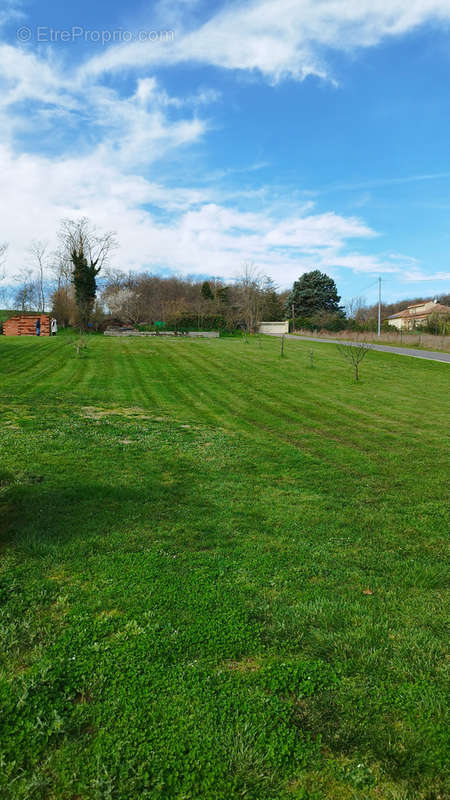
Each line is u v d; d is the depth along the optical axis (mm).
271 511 5602
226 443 9078
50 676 2639
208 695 2551
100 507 5383
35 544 4336
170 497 5875
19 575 3797
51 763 2133
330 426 11086
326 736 2342
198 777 2092
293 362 23109
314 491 6469
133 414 11461
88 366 19062
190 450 8383
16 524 4801
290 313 64062
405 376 19938
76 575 3832
